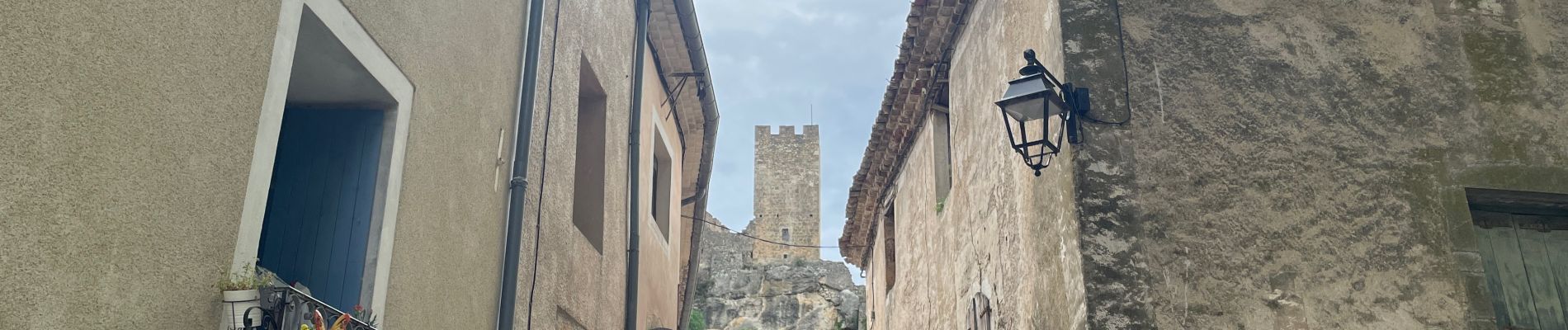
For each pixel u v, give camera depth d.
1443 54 6.01
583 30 8.00
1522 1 6.25
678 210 12.77
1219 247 5.31
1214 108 5.70
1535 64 6.04
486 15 6.09
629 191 9.52
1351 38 6.01
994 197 7.32
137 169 3.12
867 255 14.95
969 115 8.40
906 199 11.31
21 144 2.68
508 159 6.44
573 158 7.78
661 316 11.31
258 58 3.73
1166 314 5.11
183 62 3.32
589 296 8.04
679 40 10.72
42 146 2.75
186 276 3.38
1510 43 6.09
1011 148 6.88
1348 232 5.41
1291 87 5.81
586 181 8.49
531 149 6.63
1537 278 5.71
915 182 10.78
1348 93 5.82
